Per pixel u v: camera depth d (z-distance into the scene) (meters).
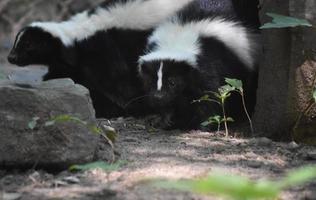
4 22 21.98
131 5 14.54
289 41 10.20
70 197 7.27
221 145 10.19
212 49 12.11
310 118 10.10
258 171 8.48
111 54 14.57
